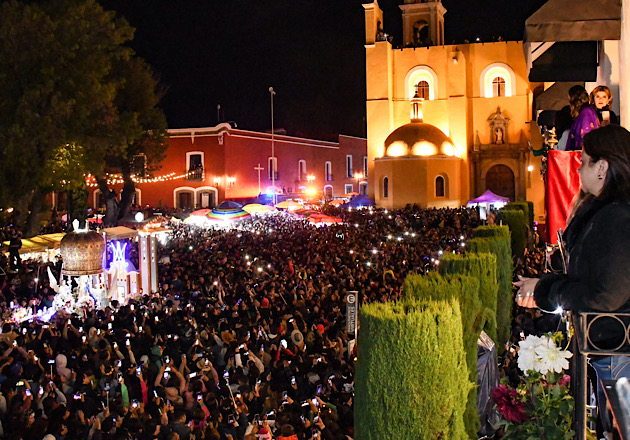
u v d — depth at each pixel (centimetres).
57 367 1177
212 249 2816
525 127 5112
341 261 2369
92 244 1756
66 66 3095
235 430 967
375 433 472
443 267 778
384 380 468
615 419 316
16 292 1908
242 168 5716
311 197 6244
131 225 3566
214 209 3631
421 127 5053
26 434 911
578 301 330
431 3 5378
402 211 4581
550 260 525
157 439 935
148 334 1393
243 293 1814
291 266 2253
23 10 2948
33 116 2858
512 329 1170
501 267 958
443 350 473
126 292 2031
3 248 2386
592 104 816
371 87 5288
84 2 3247
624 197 339
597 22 761
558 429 418
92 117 3234
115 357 1294
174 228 3719
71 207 3272
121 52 3500
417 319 465
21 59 2919
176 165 5631
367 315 479
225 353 1308
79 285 1955
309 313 1575
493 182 5178
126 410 1029
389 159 5003
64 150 3108
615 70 909
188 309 1656
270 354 1297
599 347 338
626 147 344
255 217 4506
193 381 1139
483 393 712
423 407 465
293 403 1018
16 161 2920
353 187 7612
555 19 762
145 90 4350
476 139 5181
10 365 1169
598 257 323
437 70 5266
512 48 5134
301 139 6544
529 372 439
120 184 5678
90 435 939
